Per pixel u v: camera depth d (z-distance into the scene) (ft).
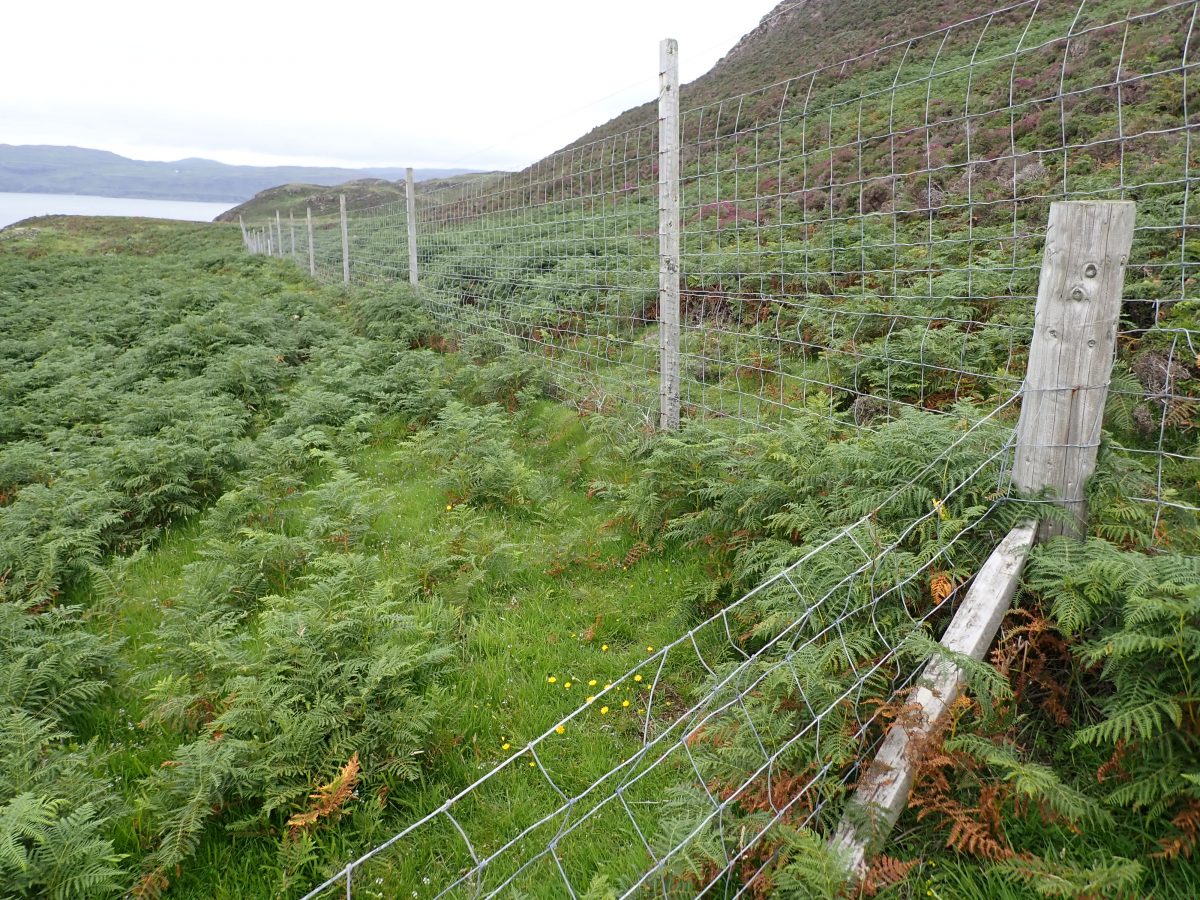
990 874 7.73
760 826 8.41
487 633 14.56
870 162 42.57
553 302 38.17
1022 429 10.43
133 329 47.42
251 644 14.97
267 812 10.02
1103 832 7.91
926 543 10.69
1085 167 31.83
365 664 12.05
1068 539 9.95
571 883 9.14
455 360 33.91
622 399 25.32
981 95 46.26
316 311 50.39
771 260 32.32
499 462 21.17
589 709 12.51
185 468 22.58
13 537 18.70
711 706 10.96
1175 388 16.24
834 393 22.53
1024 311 22.49
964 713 9.07
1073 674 9.21
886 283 27.73
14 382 36.35
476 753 11.62
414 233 46.80
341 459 23.70
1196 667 7.83
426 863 9.70
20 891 8.71
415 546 18.97
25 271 80.23
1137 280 21.75
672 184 20.44
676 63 20.01
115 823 10.29
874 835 8.03
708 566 15.70
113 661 14.20
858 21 117.29
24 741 11.25
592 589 16.11
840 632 9.39
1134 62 39.68
